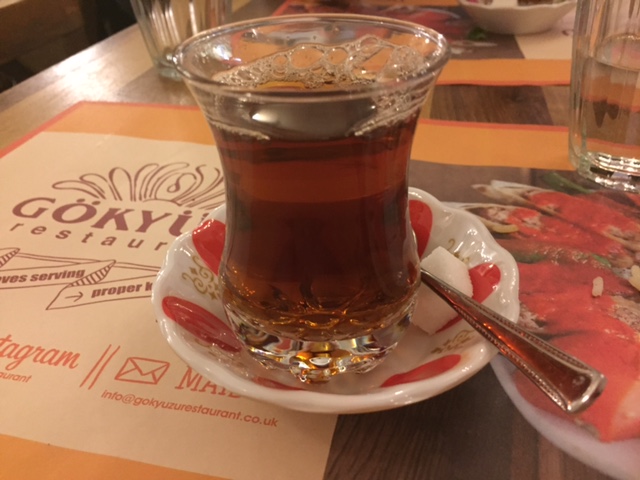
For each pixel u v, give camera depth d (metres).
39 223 0.20
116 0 0.49
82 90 0.31
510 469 0.11
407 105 0.12
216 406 0.13
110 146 0.26
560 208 0.20
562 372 0.11
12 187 0.23
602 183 0.21
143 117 0.28
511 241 0.18
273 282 0.13
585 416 0.12
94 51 0.37
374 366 0.13
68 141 0.26
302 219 0.12
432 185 0.21
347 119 0.11
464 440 0.12
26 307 0.16
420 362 0.13
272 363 0.13
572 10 0.39
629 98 0.20
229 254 0.14
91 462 0.12
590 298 0.16
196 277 0.16
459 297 0.14
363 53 0.14
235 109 0.11
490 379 0.13
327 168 0.11
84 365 0.14
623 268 0.17
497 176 0.22
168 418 0.13
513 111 0.27
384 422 0.12
